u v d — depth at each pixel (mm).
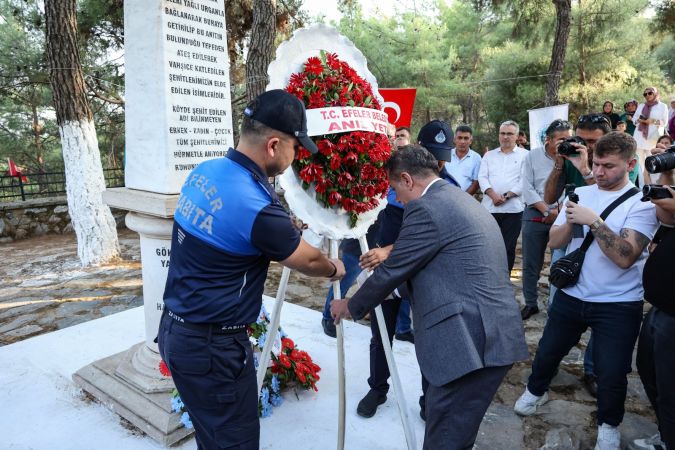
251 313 1645
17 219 8562
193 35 2588
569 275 2420
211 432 1662
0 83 11047
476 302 1704
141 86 2533
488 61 16047
